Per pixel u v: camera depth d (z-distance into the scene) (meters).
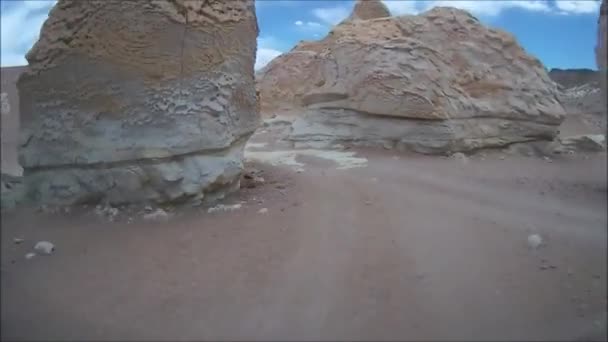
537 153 17.52
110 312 4.38
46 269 4.87
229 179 8.75
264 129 25.62
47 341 3.81
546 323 4.61
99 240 5.99
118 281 4.96
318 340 4.28
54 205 6.65
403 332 4.43
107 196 7.34
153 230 6.69
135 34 7.20
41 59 6.59
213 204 8.26
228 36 8.68
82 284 4.76
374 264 5.80
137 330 4.18
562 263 5.93
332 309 4.77
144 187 7.57
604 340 4.34
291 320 4.56
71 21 6.82
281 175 11.44
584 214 8.10
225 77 8.67
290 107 32.56
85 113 7.08
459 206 8.61
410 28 19.05
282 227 7.05
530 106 17.88
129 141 7.36
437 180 11.20
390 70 16.91
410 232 7.00
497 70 18.44
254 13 9.59
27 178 6.42
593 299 5.04
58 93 6.77
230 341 4.20
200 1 7.91
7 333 3.79
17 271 4.70
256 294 5.00
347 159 14.63
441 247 6.41
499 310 4.82
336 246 6.34
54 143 6.69
